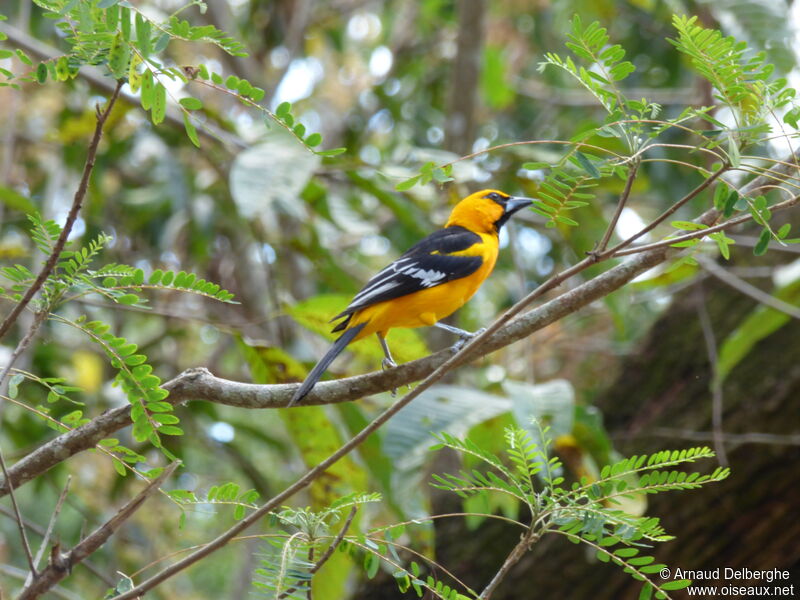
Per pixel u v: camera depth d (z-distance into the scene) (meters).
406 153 16.34
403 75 21.72
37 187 16.95
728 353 10.27
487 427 10.48
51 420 5.98
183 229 18.44
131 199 16.20
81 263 5.56
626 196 5.61
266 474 19.00
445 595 5.46
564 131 21.03
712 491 11.06
